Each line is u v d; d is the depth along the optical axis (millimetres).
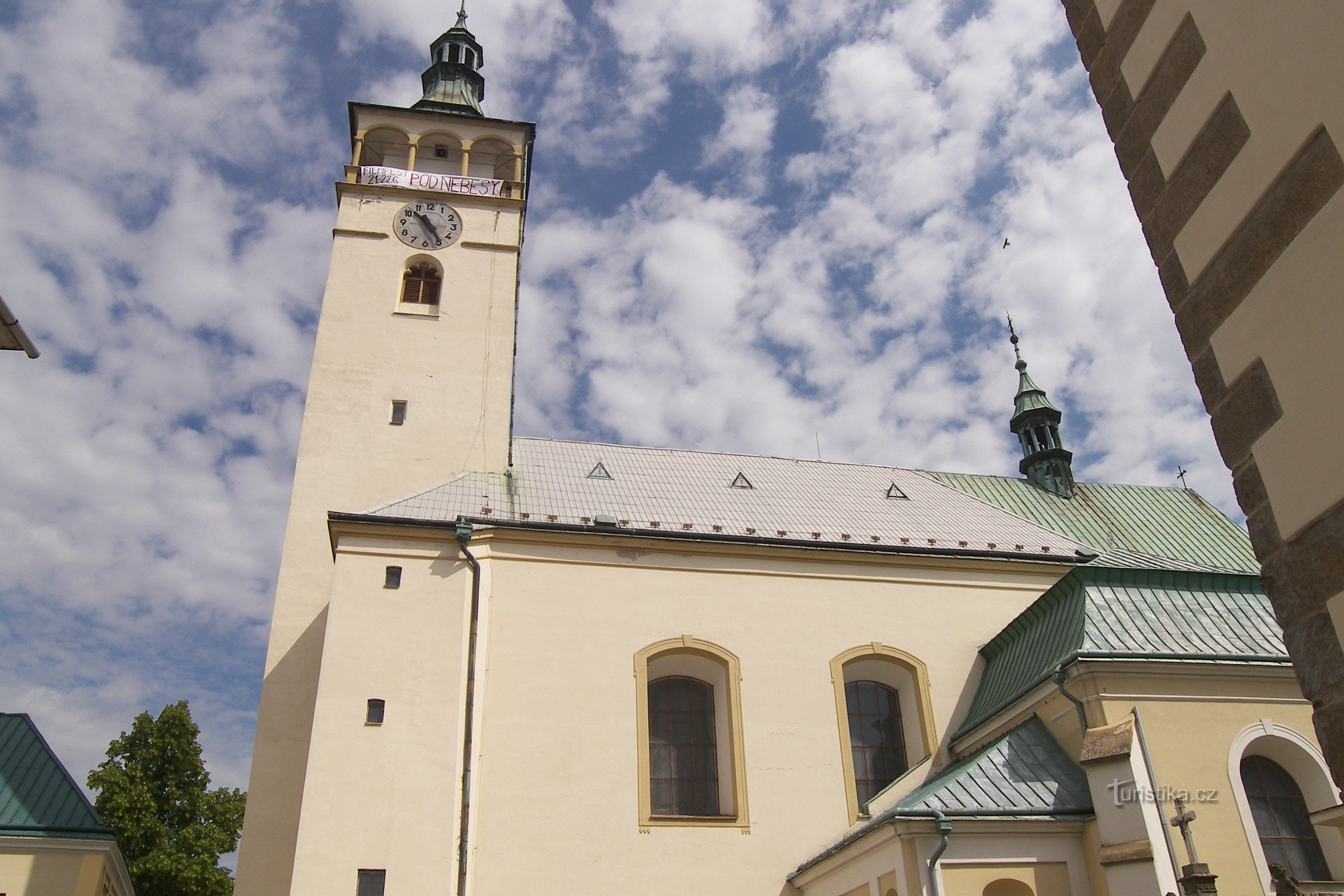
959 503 39562
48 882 24703
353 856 24266
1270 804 23031
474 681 27234
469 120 43719
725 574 31328
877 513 37125
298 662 30188
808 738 29141
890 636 31531
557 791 26578
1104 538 41531
